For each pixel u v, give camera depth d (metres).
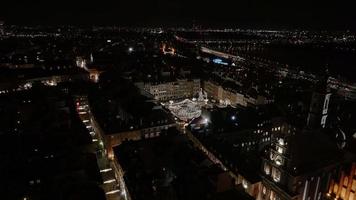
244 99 197.38
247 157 121.81
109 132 128.88
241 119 145.38
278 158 92.81
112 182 114.19
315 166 90.00
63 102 165.25
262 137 140.50
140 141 119.06
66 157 105.50
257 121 143.38
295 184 86.56
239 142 134.75
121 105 168.88
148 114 150.38
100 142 143.88
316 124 128.00
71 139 123.44
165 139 117.25
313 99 128.00
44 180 93.44
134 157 106.00
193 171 93.06
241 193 86.19
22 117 150.25
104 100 176.38
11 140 121.50
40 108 156.75
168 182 92.12
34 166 100.38
